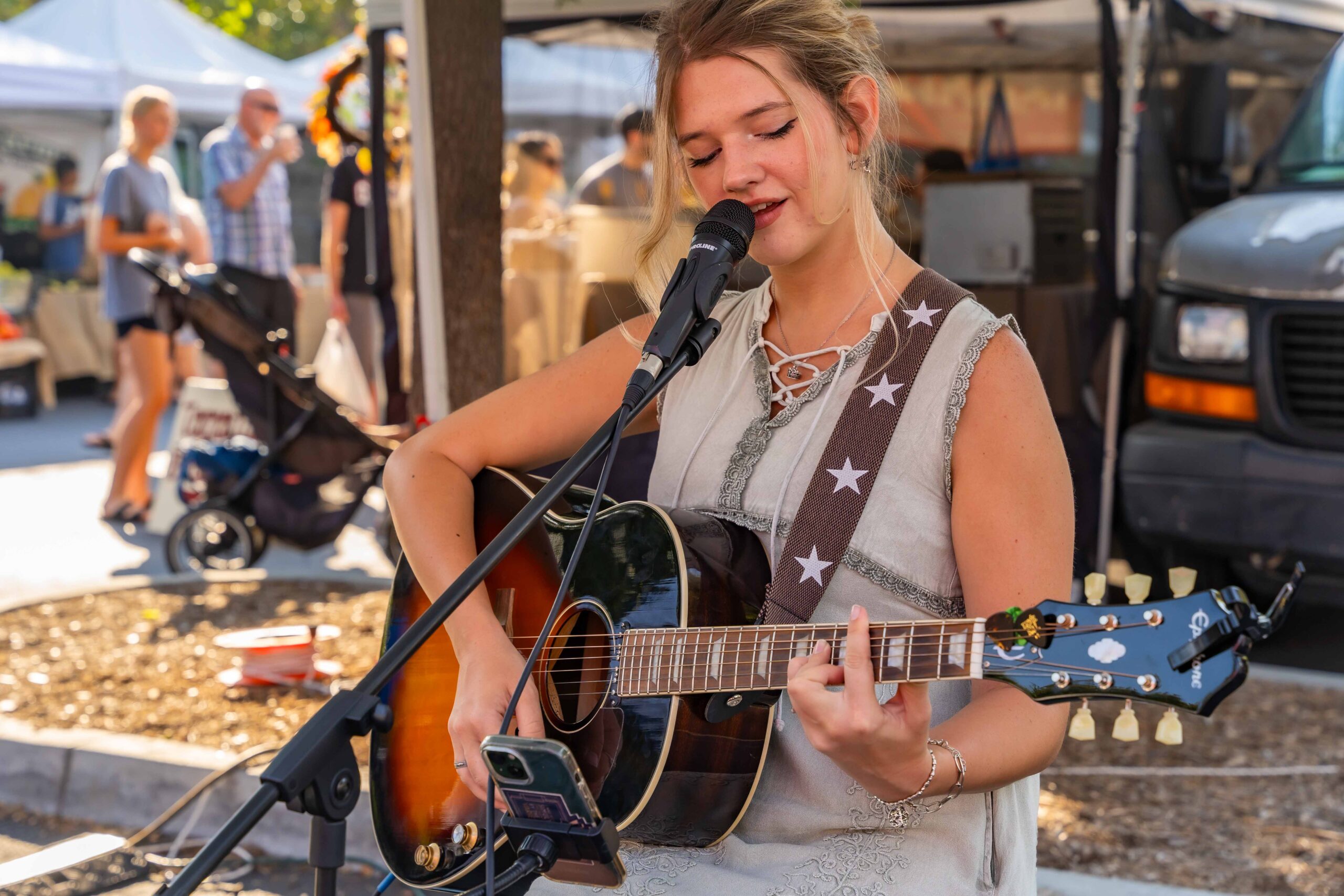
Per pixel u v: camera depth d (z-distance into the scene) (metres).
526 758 1.47
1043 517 1.76
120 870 3.03
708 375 2.11
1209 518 4.74
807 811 1.93
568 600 2.13
